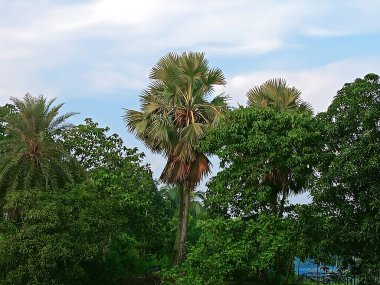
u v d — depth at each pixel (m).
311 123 22.34
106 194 26.56
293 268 25.64
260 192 23.42
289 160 22.34
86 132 30.17
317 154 19.27
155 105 28.77
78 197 23.59
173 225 34.28
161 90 29.67
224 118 26.20
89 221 23.03
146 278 27.97
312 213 18.11
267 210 24.06
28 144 26.59
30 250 21.36
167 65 29.36
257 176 23.45
